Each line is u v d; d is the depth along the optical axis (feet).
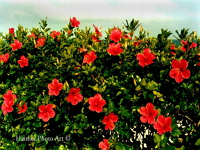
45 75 8.41
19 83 8.88
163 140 5.50
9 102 7.47
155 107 6.56
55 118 7.35
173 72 6.47
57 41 10.10
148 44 8.73
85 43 9.30
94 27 10.11
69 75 8.07
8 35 10.91
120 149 5.30
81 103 7.43
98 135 7.91
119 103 6.70
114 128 6.93
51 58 9.08
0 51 9.68
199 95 6.76
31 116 7.37
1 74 8.93
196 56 7.22
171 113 7.19
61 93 7.46
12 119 7.71
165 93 6.98
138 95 6.60
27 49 9.67
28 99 8.05
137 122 6.88
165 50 7.88
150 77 7.14
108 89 6.87
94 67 7.35
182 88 6.77
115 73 7.72
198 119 6.76
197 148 6.24
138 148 7.88
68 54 8.53
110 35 8.37
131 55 7.86
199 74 6.90
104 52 7.94
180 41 8.81
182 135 6.84
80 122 7.06
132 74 7.37
